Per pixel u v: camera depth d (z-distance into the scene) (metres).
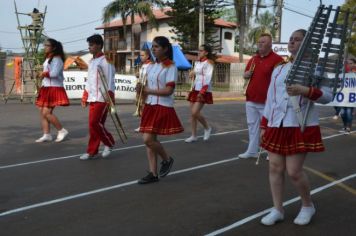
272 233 4.64
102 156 8.09
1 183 6.40
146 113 6.23
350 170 7.38
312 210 4.96
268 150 4.71
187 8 38.56
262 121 4.84
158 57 6.17
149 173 6.49
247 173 7.06
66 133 9.62
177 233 4.63
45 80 9.31
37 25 18.48
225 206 5.46
